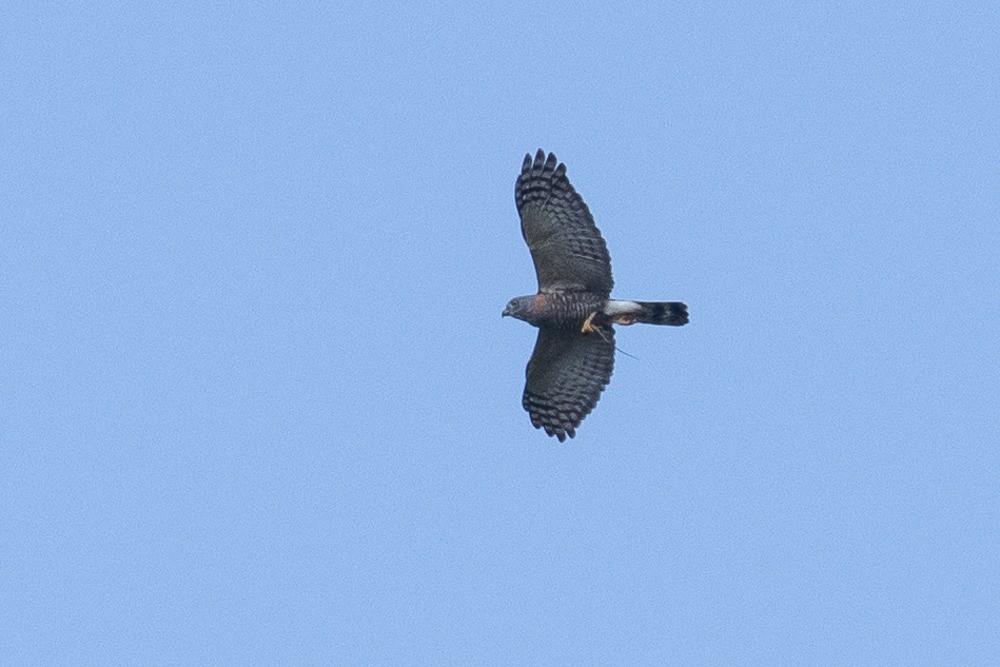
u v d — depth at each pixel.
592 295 21.64
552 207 21.45
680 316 21.73
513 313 21.70
